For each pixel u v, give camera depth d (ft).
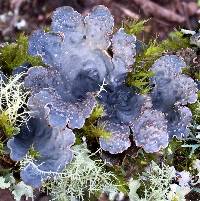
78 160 0.77
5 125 0.76
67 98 0.79
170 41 0.99
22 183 0.78
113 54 0.81
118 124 0.79
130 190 0.82
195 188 0.87
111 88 0.82
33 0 1.83
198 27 1.06
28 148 0.77
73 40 0.80
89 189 0.80
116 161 0.82
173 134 0.82
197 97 0.86
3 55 0.87
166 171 0.84
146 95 0.82
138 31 0.90
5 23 1.79
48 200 0.81
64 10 0.80
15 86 0.78
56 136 0.76
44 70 0.78
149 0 1.87
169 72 0.83
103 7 0.81
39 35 0.79
